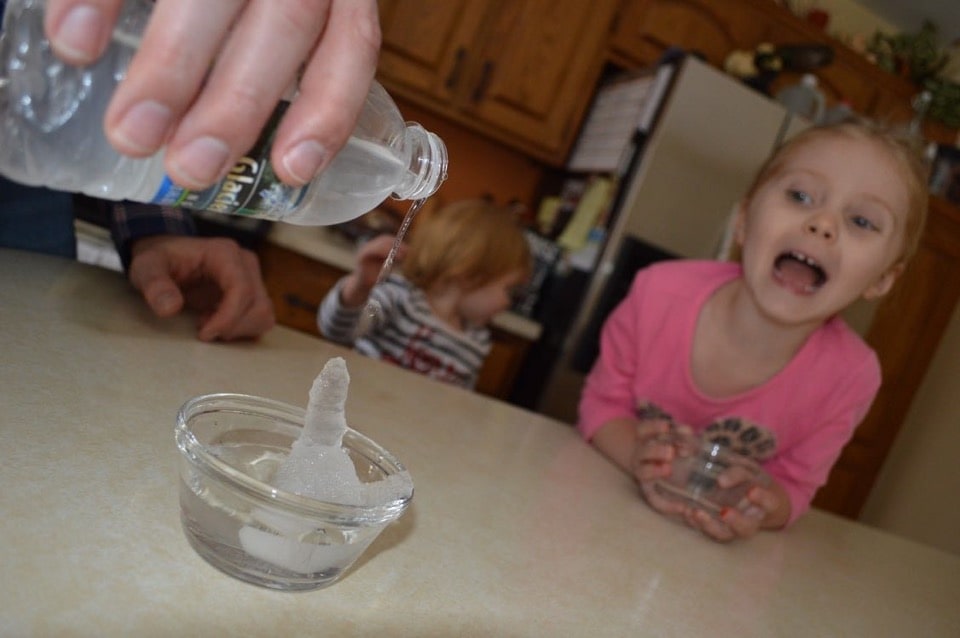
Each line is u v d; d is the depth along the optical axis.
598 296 1.12
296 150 0.18
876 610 0.36
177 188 0.19
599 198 1.20
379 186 0.25
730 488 0.39
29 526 0.17
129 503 0.20
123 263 0.41
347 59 0.17
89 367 0.28
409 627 0.19
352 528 0.18
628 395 0.63
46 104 0.19
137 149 0.15
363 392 0.41
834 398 0.61
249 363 0.37
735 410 0.62
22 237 0.42
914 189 0.59
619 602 0.26
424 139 0.26
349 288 0.76
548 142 1.32
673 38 1.32
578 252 1.20
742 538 0.41
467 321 0.96
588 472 0.43
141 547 0.18
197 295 0.42
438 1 1.19
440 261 0.91
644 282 0.65
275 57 0.16
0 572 0.15
